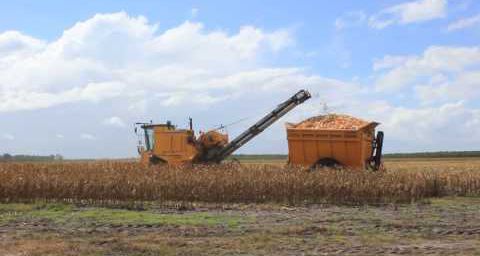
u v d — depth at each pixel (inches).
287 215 770.8
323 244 535.5
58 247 515.5
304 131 1179.9
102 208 854.5
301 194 924.0
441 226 661.9
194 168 1087.6
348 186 925.2
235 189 922.7
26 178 928.9
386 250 502.9
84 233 612.4
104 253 494.0
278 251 502.6
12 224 687.7
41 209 838.5
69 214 777.6
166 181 920.9
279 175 956.6
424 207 885.8
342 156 1162.6
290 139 1192.2
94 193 905.5
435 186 1080.8
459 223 690.2
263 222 695.1
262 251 502.6
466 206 903.1
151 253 495.5
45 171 1064.2
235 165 1189.7
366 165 1189.7
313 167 1168.2
